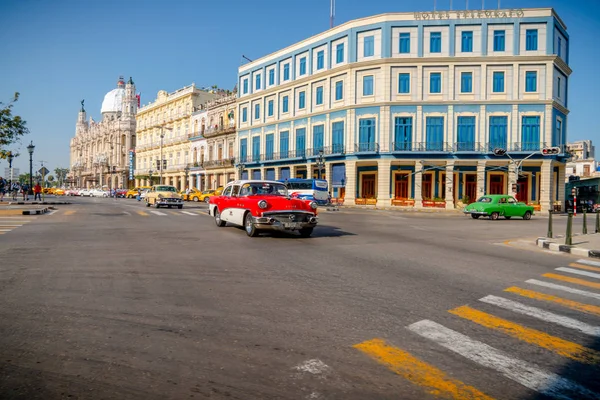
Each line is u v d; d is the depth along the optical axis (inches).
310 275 267.3
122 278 254.7
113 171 3427.7
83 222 653.3
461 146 1396.4
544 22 1357.0
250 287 234.1
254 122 1988.2
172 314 183.3
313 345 148.8
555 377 126.8
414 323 175.0
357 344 150.4
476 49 1391.5
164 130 2822.3
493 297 219.3
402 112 1432.1
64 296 211.6
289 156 1755.7
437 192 1425.9
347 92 1525.6
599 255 376.2
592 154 2810.0
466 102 1387.8
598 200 1531.7
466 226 722.8
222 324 170.4
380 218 900.0
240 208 492.7
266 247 391.5
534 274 286.0
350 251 374.0
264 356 138.6
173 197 1111.6
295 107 1758.1
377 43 1471.5
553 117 1374.3
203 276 261.9
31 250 362.9
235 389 116.1
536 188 1407.5
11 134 841.5
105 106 4052.7
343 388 117.5
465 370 130.6
